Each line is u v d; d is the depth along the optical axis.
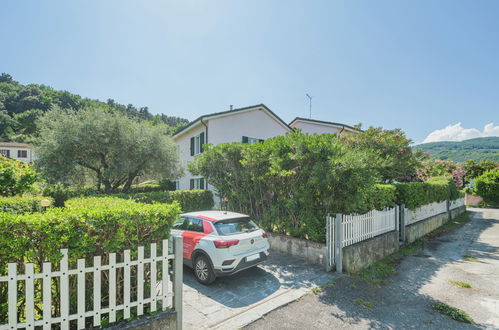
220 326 3.78
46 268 2.53
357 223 6.80
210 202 13.44
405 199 9.33
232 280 5.62
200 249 5.47
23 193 9.72
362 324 3.94
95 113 13.30
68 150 12.31
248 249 5.49
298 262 6.78
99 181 14.31
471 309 4.51
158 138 14.47
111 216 2.95
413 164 11.46
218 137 16.27
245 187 9.02
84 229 2.85
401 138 11.27
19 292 2.70
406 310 4.42
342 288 5.27
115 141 13.05
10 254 2.52
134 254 3.09
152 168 14.38
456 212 17.66
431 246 9.27
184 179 19.77
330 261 6.17
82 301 2.69
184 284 5.42
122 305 2.90
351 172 6.13
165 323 3.15
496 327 3.91
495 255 8.11
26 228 2.59
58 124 12.29
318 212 6.82
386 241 7.73
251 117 18.03
